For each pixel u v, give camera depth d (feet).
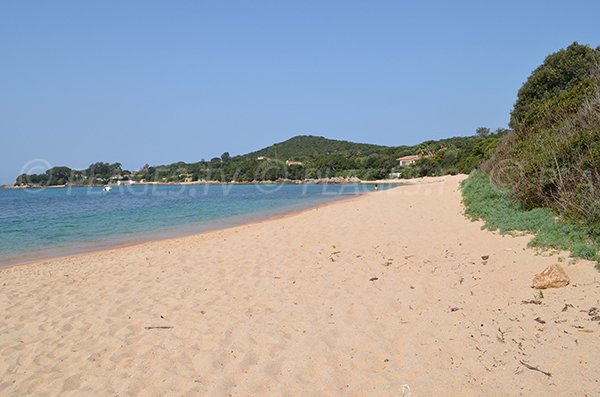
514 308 16.70
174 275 27.12
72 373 14.80
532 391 11.59
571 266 18.90
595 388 11.27
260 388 13.10
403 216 44.16
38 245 46.03
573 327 14.33
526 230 26.11
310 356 14.83
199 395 12.93
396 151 344.90
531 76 76.33
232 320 18.66
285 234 39.86
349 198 97.40
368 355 14.65
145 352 16.08
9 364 15.72
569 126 30.17
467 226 33.17
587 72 68.95
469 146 227.20
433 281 21.67
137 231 55.52
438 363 13.66
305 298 20.98
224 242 38.47
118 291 24.34
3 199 146.61
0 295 24.71
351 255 29.30
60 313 21.02
